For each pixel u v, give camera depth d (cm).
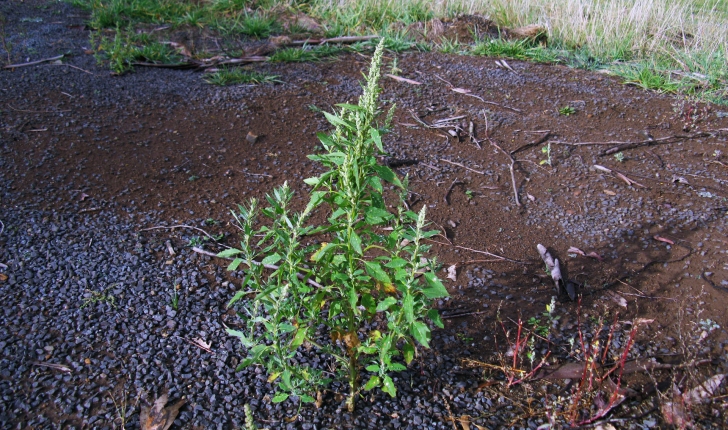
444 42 655
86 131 423
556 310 295
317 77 550
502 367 259
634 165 430
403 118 483
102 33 646
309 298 224
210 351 257
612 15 673
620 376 248
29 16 683
